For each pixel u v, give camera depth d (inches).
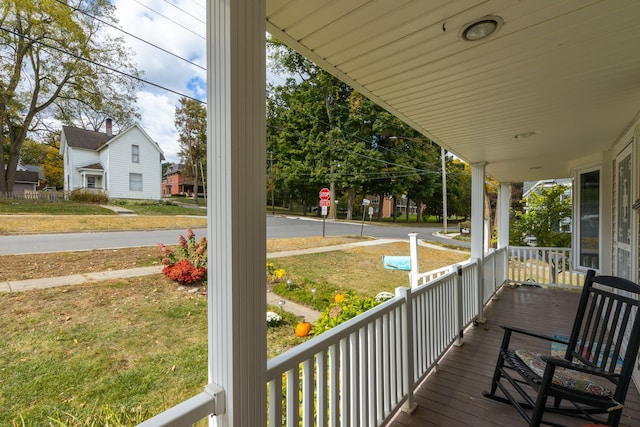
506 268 231.8
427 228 833.5
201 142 916.6
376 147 814.5
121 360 113.2
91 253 251.1
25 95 433.1
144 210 565.0
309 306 190.5
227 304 33.4
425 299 92.1
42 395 93.7
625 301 69.4
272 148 871.7
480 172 165.5
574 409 74.8
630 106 93.6
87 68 411.5
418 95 85.7
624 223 124.3
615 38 58.7
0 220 363.3
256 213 35.8
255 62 35.5
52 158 720.3
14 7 339.9
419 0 48.6
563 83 78.4
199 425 84.4
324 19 53.8
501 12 51.8
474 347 115.8
